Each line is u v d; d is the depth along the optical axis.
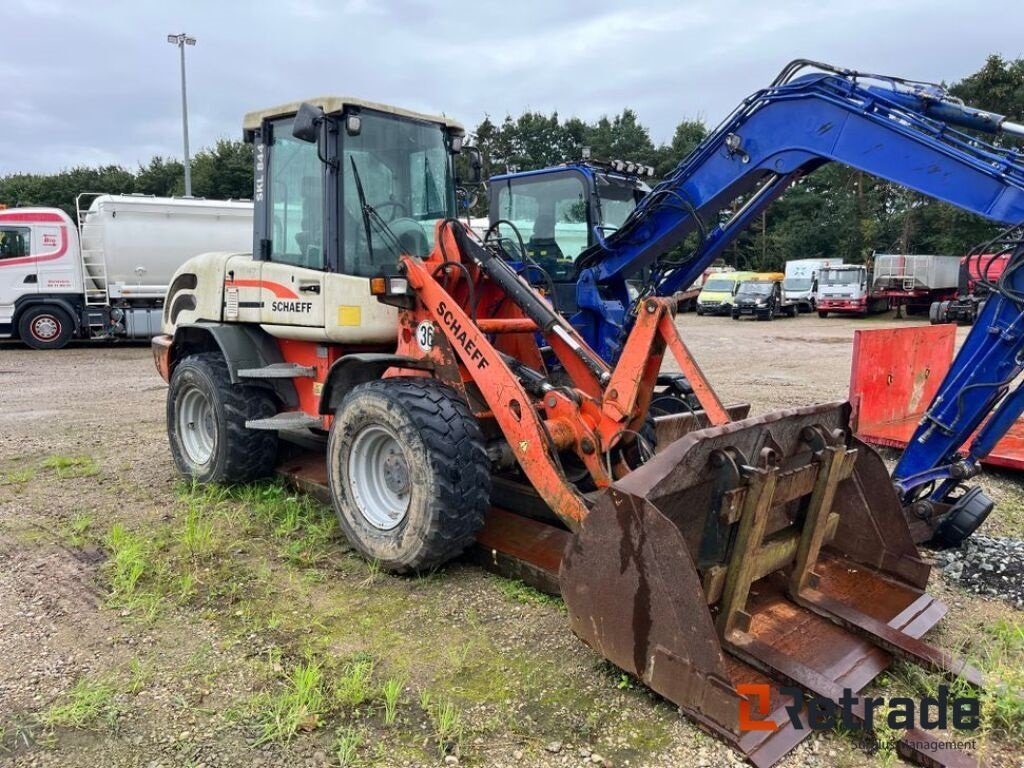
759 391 10.20
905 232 36.47
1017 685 2.84
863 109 4.11
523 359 4.53
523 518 4.11
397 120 4.63
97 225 14.81
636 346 3.43
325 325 4.36
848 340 19.06
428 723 2.65
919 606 3.18
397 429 3.66
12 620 3.38
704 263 5.47
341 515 4.02
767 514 2.78
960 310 23.25
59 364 12.78
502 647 3.15
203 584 3.74
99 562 4.02
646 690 2.80
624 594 2.69
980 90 30.88
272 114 4.75
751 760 2.39
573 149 45.66
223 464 5.03
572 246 7.12
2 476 5.67
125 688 2.84
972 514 4.11
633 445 3.72
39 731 2.59
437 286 3.95
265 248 4.93
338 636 3.24
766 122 4.56
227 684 2.88
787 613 3.07
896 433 6.98
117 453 6.39
